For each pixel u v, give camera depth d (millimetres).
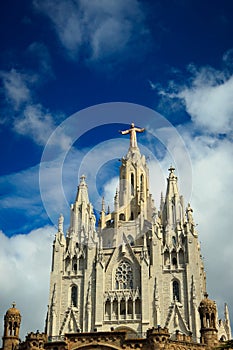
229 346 46562
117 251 104500
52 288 101500
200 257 107875
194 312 94375
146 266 100438
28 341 55875
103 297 99250
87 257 103750
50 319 97688
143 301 96875
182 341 56188
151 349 53969
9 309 64125
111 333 55656
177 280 99375
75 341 55969
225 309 104062
